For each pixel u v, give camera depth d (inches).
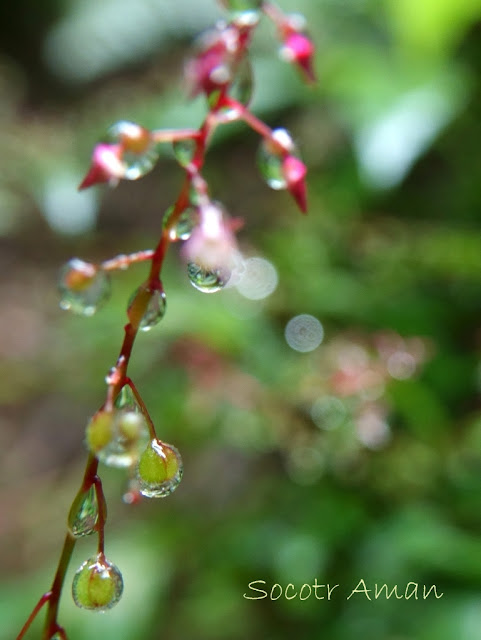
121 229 15.5
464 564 6.8
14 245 15.5
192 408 8.2
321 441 7.9
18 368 11.0
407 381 7.7
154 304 3.2
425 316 8.8
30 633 7.8
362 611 7.0
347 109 9.4
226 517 8.4
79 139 12.1
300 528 7.5
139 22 16.0
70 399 13.9
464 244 8.5
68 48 16.8
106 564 3.4
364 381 7.7
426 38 9.6
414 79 9.3
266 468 10.0
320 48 10.6
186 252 3.0
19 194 11.9
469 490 7.6
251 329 8.7
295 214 10.6
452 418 8.2
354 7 11.3
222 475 10.1
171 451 3.3
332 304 8.9
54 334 13.6
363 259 9.6
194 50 3.9
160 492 3.3
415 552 6.9
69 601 8.0
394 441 7.8
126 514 9.9
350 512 7.5
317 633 7.1
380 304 8.9
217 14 16.0
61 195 10.9
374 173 8.7
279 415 8.0
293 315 9.2
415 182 11.0
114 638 7.5
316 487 7.9
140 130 3.2
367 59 9.9
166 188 16.2
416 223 10.2
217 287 3.5
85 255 14.7
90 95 17.7
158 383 9.0
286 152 3.3
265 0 3.5
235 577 7.8
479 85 9.6
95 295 3.3
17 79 19.3
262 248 10.6
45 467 13.1
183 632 7.8
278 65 10.3
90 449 3.0
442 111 8.9
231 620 7.7
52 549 11.4
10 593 8.4
